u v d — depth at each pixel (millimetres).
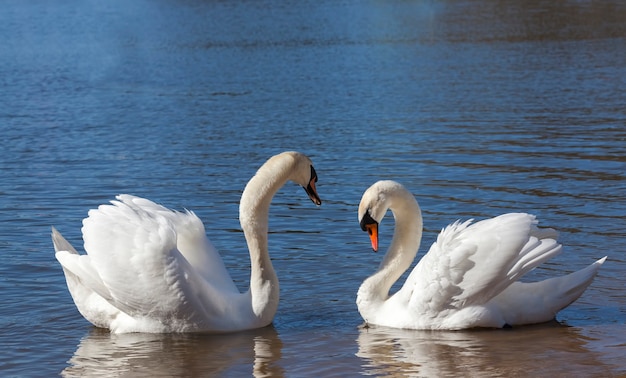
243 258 12828
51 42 51656
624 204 15250
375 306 10258
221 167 19516
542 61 38594
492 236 9586
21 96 32156
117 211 10008
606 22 54375
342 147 21422
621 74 33719
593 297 10891
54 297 11242
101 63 42500
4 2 79812
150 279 9734
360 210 10422
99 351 9492
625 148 20422
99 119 26953
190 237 10438
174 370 8930
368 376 8641
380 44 47469
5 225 14758
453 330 9898
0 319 10477
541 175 17812
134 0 80438
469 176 17859
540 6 65562
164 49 47969
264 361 9156
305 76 36438
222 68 40031
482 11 64062
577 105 27000
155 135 23984
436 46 45750
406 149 20906
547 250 9648
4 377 8750
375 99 29469
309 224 14531
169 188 17469
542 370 8664
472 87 31594
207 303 9922
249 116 26922
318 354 9312
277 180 10289
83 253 13344
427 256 9914
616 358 8938
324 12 68188
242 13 69000
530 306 9977
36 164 20094
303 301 11062
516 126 23703
